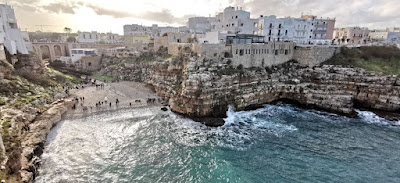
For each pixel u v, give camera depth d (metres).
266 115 52.22
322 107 55.03
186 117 49.00
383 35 113.50
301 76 63.34
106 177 29.00
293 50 69.06
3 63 49.66
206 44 52.84
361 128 45.38
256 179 29.22
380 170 31.47
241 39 61.97
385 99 53.50
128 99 59.38
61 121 44.88
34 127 37.16
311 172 30.89
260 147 37.44
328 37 112.00
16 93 45.66
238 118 49.72
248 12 97.81
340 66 62.22
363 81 55.84
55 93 56.19
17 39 61.06
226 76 50.75
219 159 33.62
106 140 38.56
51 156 32.97
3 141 28.83
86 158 33.00
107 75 87.19
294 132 43.38
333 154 35.56
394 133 43.12
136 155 34.31
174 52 71.19
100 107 52.62
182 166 31.72
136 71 80.44
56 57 101.38
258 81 57.66
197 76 47.12
